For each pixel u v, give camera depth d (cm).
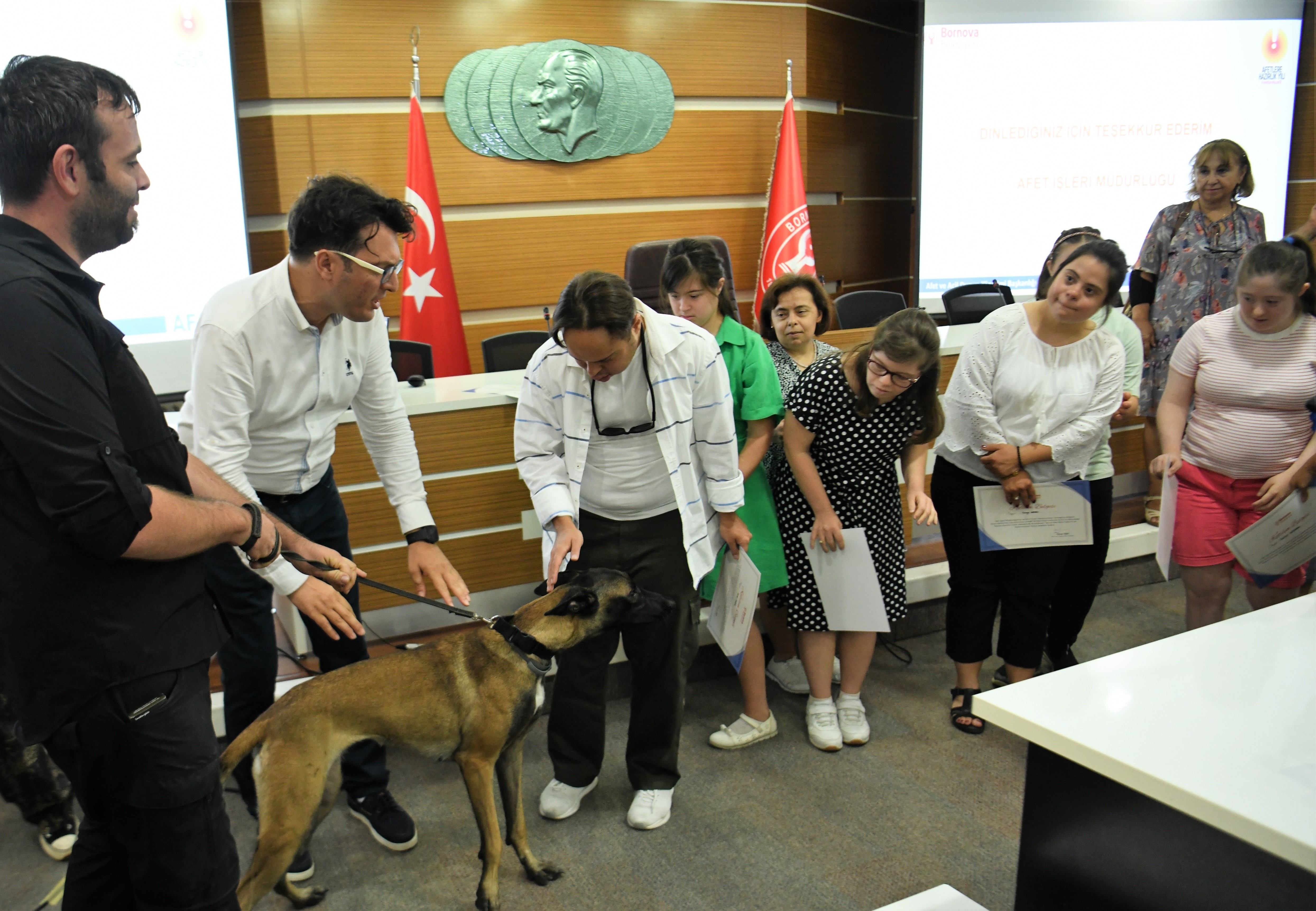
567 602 189
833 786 245
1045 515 254
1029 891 119
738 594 237
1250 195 396
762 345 245
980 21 563
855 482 250
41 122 111
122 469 112
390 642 286
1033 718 111
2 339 105
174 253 423
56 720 117
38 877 209
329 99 480
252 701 207
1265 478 254
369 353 203
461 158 508
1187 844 102
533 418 215
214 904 131
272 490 199
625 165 543
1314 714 111
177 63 412
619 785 245
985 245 591
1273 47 606
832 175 604
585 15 520
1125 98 591
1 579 113
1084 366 250
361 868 211
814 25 573
